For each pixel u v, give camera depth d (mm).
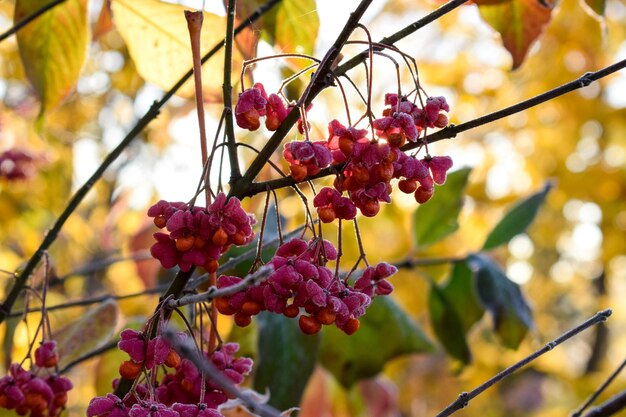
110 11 732
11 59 1355
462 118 1522
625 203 1562
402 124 499
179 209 503
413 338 799
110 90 1533
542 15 703
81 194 624
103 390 729
